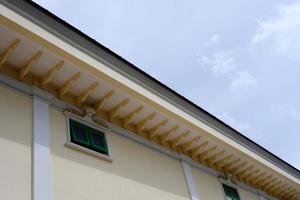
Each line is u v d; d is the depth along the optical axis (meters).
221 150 11.23
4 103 6.79
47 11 7.49
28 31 6.82
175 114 9.53
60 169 6.91
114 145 8.51
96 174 7.52
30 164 6.49
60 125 7.57
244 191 12.48
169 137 10.10
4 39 6.78
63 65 7.47
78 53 7.66
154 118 9.30
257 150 12.95
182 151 10.71
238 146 11.77
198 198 9.88
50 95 7.68
